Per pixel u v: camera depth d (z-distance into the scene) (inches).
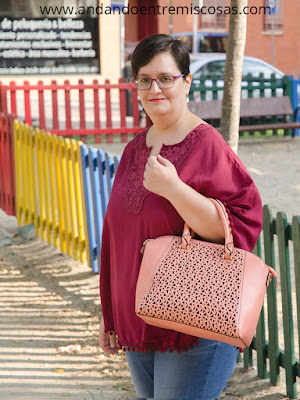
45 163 245.8
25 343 172.6
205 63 495.2
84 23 743.1
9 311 193.8
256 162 401.4
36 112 629.3
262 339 144.5
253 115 467.2
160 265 82.1
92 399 143.0
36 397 143.6
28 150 260.5
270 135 494.6
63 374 155.3
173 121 89.0
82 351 167.8
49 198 263.7
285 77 479.8
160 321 80.7
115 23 757.9
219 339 79.2
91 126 532.7
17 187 273.4
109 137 460.1
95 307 196.1
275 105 474.0
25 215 271.6
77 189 221.8
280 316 182.4
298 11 975.6
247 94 494.9
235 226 82.4
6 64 733.3
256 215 84.7
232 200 84.3
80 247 227.3
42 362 161.8
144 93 88.2
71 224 229.6
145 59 86.5
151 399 90.6
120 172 95.4
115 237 92.7
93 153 208.5
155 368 90.0
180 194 80.0
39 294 207.2
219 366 88.7
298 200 313.7
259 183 348.5
